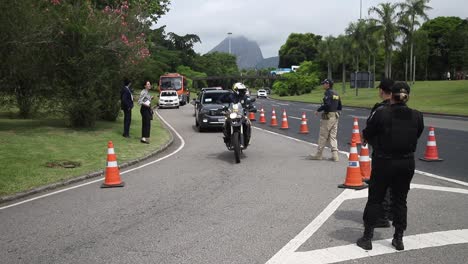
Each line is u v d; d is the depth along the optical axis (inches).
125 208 276.7
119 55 749.9
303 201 283.7
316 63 4995.1
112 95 804.6
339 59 3346.5
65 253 200.8
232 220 244.4
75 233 229.1
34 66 658.8
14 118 802.8
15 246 212.5
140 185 346.9
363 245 198.7
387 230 225.9
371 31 2448.3
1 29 573.9
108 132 669.9
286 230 225.9
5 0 567.8
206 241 211.5
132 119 916.6
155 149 539.8
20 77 678.5
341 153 494.9
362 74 2324.1
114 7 1242.6
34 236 226.7
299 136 690.2
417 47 2982.3
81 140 582.2
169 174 390.6
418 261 183.6
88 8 761.0
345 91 3388.3
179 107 1744.6
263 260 186.9
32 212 274.7
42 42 630.5
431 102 1815.9
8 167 401.4
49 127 682.8
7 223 252.2
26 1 600.1
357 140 569.6
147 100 591.2
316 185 330.6
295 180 350.0
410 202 276.2
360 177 323.6
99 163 440.8
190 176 378.0
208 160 465.4
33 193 330.0
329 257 189.3
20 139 551.5
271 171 392.2
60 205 290.0
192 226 235.3
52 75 695.7
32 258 196.2
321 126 448.5
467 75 3754.9
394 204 199.6
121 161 451.8
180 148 573.9
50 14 653.9
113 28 733.3
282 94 4131.4
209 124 766.5
